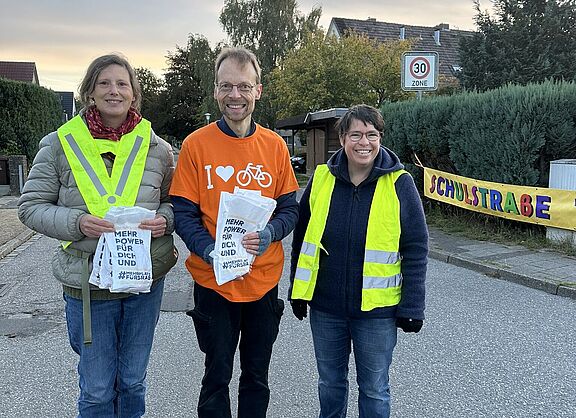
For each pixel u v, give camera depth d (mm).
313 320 2910
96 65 2512
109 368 2668
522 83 22891
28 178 2584
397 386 3811
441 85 29266
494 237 9133
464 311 5516
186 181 2660
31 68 45250
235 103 2629
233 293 2678
